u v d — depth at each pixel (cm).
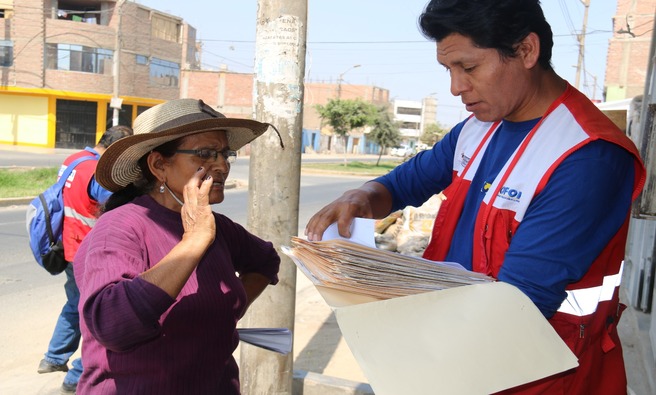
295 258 163
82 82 3831
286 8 313
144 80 4169
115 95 3462
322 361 481
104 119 3969
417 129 11662
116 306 160
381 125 4753
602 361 184
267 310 336
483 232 176
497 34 157
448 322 141
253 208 331
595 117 169
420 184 225
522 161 171
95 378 188
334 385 382
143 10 4072
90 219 413
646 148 262
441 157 221
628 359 495
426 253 203
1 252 866
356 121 4494
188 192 175
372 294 147
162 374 183
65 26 3759
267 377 343
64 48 3781
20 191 1591
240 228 228
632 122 815
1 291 664
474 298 144
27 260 817
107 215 191
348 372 457
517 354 143
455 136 218
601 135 160
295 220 334
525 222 164
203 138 191
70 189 409
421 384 134
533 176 166
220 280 197
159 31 4300
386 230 910
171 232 192
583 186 158
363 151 7956
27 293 658
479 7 156
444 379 136
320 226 200
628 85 2072
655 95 614
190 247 168
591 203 157
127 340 162
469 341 140
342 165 4419
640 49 2045
